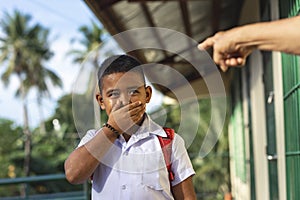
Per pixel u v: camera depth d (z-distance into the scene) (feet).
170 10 20.20
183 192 7.11
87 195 21.11
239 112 29.81
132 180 6.86
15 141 106.32
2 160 100.42
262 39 3.96
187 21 21.57
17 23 136.77
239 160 30.27
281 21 3.98
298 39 3.83
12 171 99.19
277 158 14.87
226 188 44.52
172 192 7.20
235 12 23.38
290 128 12.57
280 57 13.83
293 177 12.21
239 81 29.09
